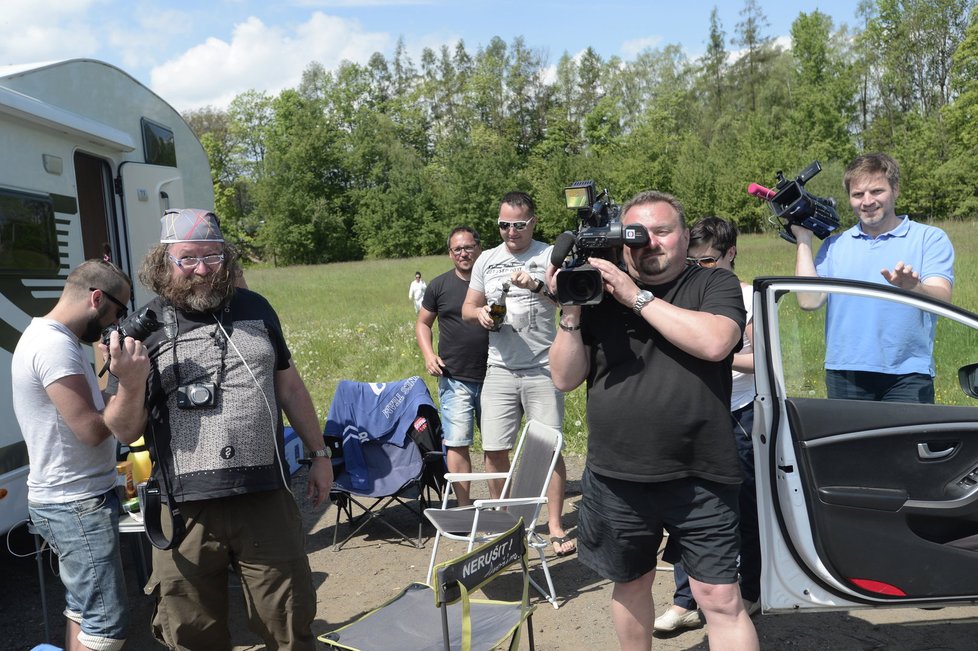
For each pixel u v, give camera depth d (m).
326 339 13.75
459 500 5.15
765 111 60.62
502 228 4.66
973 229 29.64
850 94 51.91
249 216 73.31
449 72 83.56
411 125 79.38
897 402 3.03
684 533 2.65
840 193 35.28
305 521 5.62
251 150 74.62
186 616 2.82
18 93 4.34
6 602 4.41
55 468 3.04
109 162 5.50
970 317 3.09
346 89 75.06
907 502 2.94
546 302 4.71
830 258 3.97
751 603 3.49
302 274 40.62
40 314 4.48
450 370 5.06
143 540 4.30
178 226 2.76
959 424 2.97
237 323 2.85
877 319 3.29
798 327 3.20
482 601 3.14
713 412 2.58
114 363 2.54
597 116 72.31
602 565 2.81
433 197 66.56
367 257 67.12
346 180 70.19
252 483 2.72
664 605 4.02
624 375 2.65
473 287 4.84
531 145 78.25
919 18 57.72
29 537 5.21
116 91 5.59
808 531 2.91
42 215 4.57
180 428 2.72
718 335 2.49
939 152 45.72
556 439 4.23
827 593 2.96
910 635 3.58
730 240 3.67
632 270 2.77
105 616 3.12
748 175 51.19
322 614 4.14
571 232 2.62
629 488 2.68
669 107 70.56
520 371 4.76
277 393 3.14
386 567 4.72
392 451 5.19
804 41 53.53
